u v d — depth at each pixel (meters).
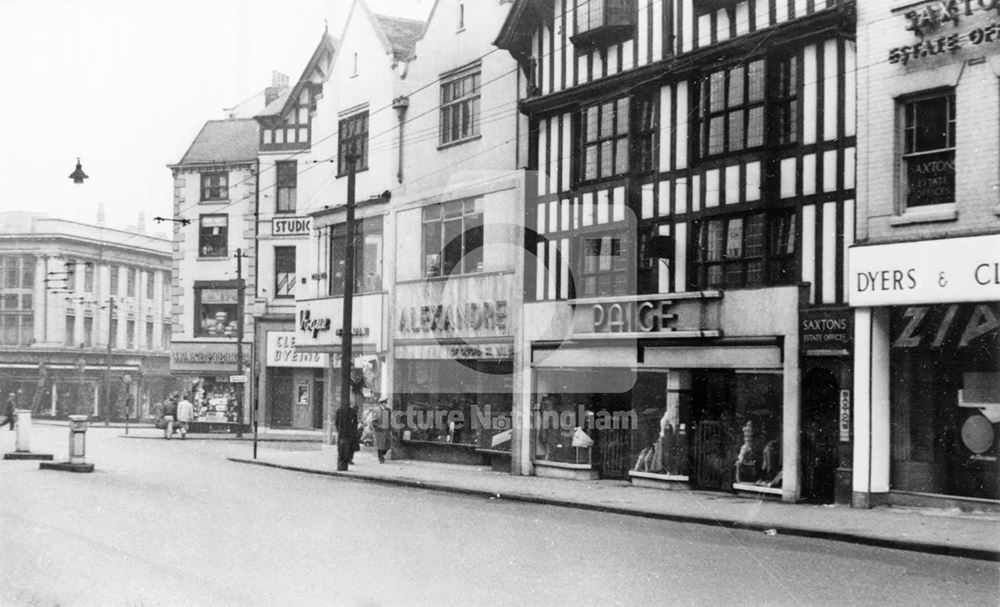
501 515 13.97
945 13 14.21
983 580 9.25
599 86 19.00
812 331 15.79
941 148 14.62
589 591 8.22
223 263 34.69
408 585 8.38
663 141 18.20
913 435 15.01
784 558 10.41
